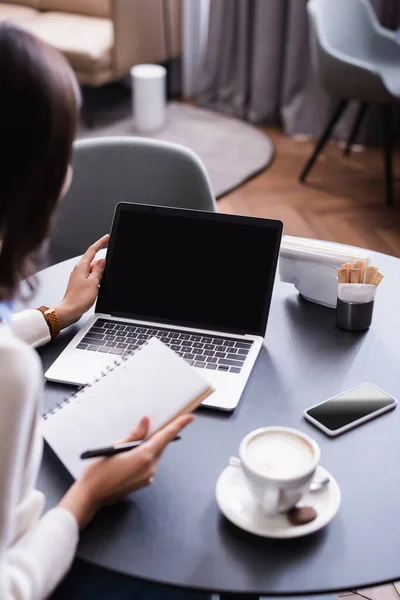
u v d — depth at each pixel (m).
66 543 0.82
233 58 4.37
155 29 4.19
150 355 1.05
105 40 3.98
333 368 1.19
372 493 0.95
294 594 0.82
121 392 1.01
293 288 1.43
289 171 3.75
